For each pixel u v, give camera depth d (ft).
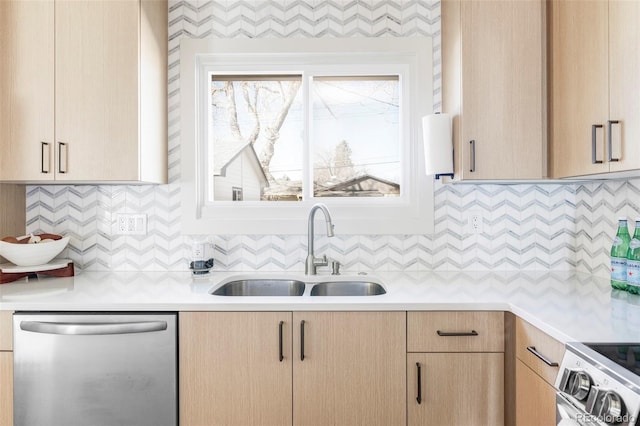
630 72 4.25
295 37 7.04
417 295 5.33
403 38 7.00
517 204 7.05
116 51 5.96
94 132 5.98
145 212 7.13
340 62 7.20
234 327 5.03
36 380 4.99
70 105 5.97
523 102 5.86
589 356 3.19
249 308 5.01
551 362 3.95
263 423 5.05
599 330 3.82
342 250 7.11
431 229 7.02
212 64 7.22
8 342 5.06
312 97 7.27
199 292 5.56
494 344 5.02
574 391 3.22
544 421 4.13
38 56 5.97
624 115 4.34
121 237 7.15
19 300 5.08
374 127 7.29
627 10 4.28
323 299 5.14
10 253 6.15
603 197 6.35
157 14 6.62
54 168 5.96
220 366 5.03
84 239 7.16
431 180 7.00
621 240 5.63
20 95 5.97
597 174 4.98
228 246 7.13
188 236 7.15
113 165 5.98
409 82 7.16
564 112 5.47
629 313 4.42
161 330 4.99
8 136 5.98
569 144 5.36
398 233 7.02
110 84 5.96
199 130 7.22
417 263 7.09
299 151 7.33
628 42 4.27
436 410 5.04
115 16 5.96
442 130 6.14
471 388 5.03
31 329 4.92
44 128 5.98
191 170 7.05
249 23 7.08
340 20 7.07
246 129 7.37
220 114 7.34
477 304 4.99
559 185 7.03
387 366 5.03
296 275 6.74
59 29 5.97
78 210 7.14
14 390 5.01
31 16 5.97
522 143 5.86
